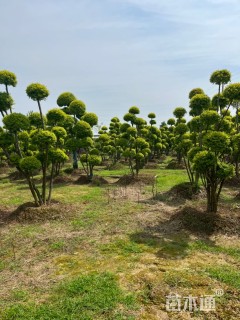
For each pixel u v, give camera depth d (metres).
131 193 13.16
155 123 27.14
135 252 6.82
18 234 8.31
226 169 8.22
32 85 9.65
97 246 7.24
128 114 17.28
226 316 4.54
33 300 5.10
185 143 11.86
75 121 17.44
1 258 6.88
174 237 7.65
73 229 8.53
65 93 17.33
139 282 5.48
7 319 4.60
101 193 13.34
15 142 9.86
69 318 4.53
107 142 25.02
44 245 7.49
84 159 16.53
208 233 7.81
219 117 9.16
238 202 10.90
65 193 13.56
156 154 32.72
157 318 4.54
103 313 4.66
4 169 22.92
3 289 5.53
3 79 9.53
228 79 9.76
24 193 14.11
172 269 5.93
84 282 5.49
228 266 6.03
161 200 11.66
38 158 10.19
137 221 8.88
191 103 10.02
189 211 8.70
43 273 6.07
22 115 9.56
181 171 20.05
